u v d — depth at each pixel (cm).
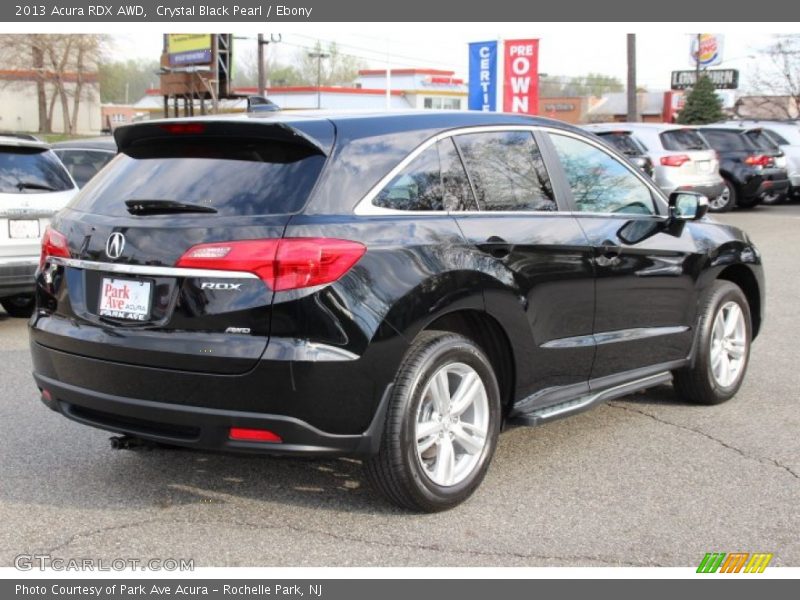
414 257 382
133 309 375
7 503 416
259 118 389
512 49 2358
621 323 503
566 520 402
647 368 530
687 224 565
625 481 451
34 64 6756
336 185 372
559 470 466
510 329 427
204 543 376
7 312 923
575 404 472
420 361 383
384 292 368
